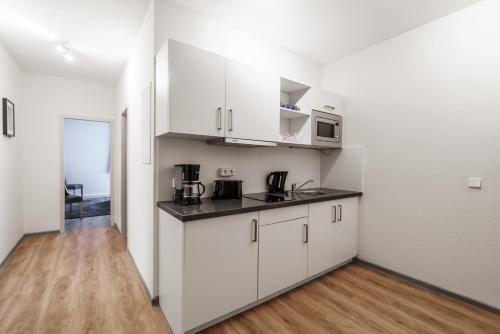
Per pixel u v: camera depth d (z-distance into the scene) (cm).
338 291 225
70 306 196
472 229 206
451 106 217
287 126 293
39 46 285
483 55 199
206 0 198
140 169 243
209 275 165
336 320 183
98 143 734
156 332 169
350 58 297
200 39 217
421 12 215
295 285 229
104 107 423
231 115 198
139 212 247
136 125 260
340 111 302
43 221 382
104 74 376
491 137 196
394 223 257
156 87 193
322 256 246
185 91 174
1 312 188
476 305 203
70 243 345
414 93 241
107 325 175
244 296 184
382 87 267
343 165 304
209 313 166
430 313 193
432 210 230
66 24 240
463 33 209
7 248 291
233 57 238
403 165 250
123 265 274
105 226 434
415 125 241
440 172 224
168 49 168
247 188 257
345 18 225
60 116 390
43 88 377
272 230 200
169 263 176
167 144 204
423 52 235
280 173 263
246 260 184
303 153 312
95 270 261
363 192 285
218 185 220
